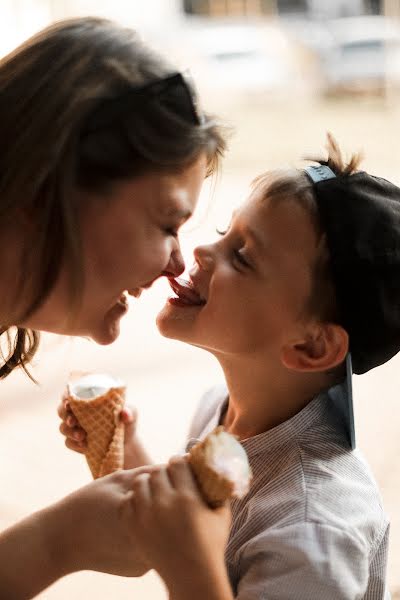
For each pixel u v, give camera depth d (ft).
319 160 5.23
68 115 4.07
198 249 5.13
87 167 4.08
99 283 4.26
